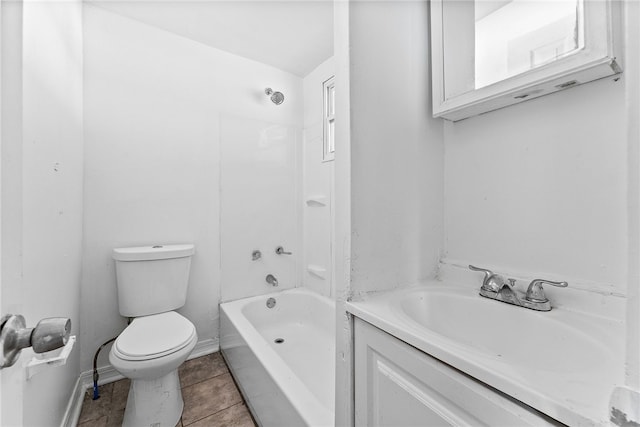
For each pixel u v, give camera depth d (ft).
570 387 1.54
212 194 6.33
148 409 3.95
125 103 5.38
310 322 6.87
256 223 6.93
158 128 5.71
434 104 3.64
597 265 2.59
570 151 2.78
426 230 3.84
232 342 5.43
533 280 2.82
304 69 7.33
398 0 3.59
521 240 3.17
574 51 2.52
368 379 2.80
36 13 2.88
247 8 5.20
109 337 5.17
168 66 5.84
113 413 4.33
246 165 6.80
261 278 6.99
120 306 4.96
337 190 3.27
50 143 3.29
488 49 3.25
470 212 3.71
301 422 3.02
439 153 4.01
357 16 3.16
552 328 2.49
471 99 3.24
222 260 6.47
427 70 3.91
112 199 5.23
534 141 3.06
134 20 5.50
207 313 6.28
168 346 3.85
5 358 1.18
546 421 1.49
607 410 1.34
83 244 4.96
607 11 2.28
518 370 1.71
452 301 3.28
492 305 2.97
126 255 4.85
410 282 3.65
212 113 6.34
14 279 1.31
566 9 2.63
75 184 4.46
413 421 2.27
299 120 7.64
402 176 3.58
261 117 7.02
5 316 1.22
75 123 4.46
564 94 2.82
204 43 6.25
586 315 2.56
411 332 2.27
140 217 5.50
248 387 4.50
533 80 2.72
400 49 3.59
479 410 1.80
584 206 2.68
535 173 3.05
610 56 2.27
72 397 4.27
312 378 4.98
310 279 7.36
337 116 3.27
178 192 5.91
